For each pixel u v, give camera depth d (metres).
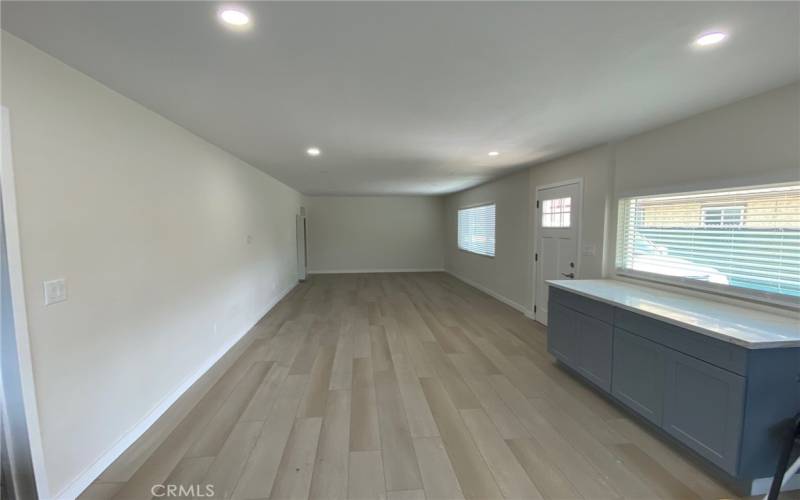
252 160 4.40
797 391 1.77
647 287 3.12
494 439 2.26
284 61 1.77
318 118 2.70
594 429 2.37
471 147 3.71
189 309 3.02
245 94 2.21
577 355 3.02
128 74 1.90
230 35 1.52
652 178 3.06
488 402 2.72
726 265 2.51
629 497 1.78
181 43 1.58
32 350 1.57
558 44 1.62
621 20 1.42
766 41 1.59
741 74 1.95
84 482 1.84
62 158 1.75
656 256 3.09
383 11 1.35
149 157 2.47
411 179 6.29
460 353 3.74
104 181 2.03
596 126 2.94
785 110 2.11
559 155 4.14
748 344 1.70
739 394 1.75
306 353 3.75
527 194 5.21
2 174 1.46
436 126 2.92
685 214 2.81
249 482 1.88
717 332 1.85
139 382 2.32
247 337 4.29
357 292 7.14
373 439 2.25
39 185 1.62
